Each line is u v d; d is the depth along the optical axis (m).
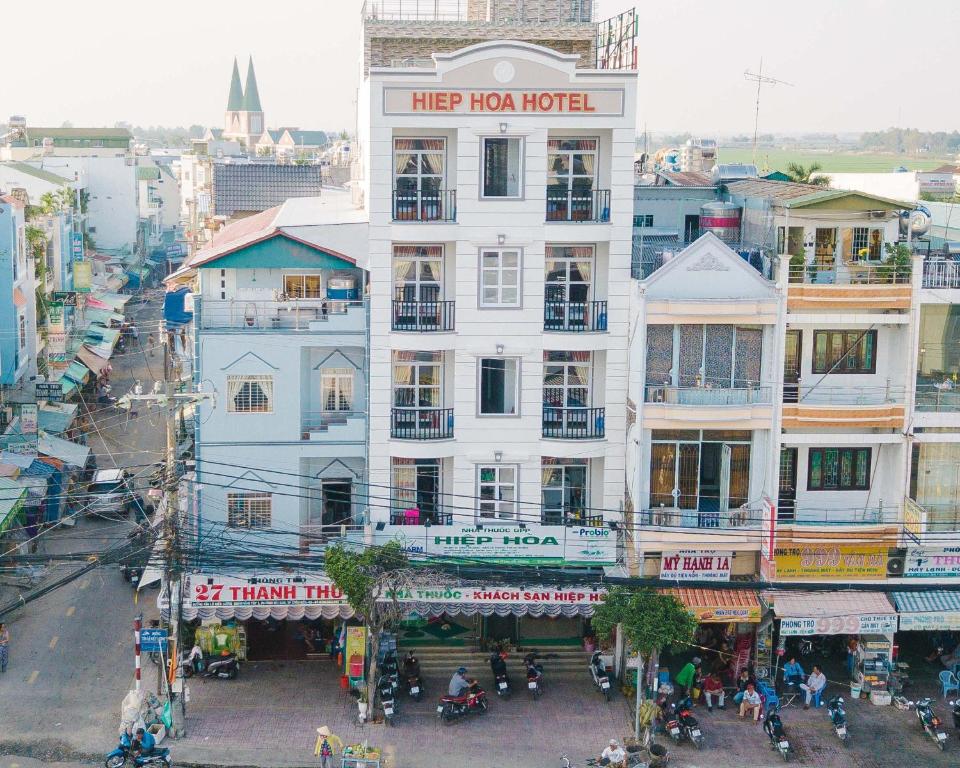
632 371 41.06
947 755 37.69
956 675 41.31
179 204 157.25
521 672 42.28
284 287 43.31
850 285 39.81
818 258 42.69
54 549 51.41
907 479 40.81
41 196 85.69
